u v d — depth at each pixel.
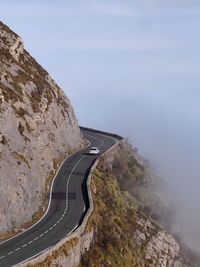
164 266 73.62
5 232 54.31
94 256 58.22
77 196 69.00
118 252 62.44
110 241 62.47
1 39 82.06
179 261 81.19
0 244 51.97
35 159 67.31
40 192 65.88
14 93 69.88
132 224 72.81
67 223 59.59
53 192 69.69
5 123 62.03
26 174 60.72
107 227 64.31
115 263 60.12
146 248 71.69
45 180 71.50
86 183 72.62
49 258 49.38
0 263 47.03
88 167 82.12
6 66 75.81
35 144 69.44
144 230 74.94
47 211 63.25
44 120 78.19
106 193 74.75
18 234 55.25
